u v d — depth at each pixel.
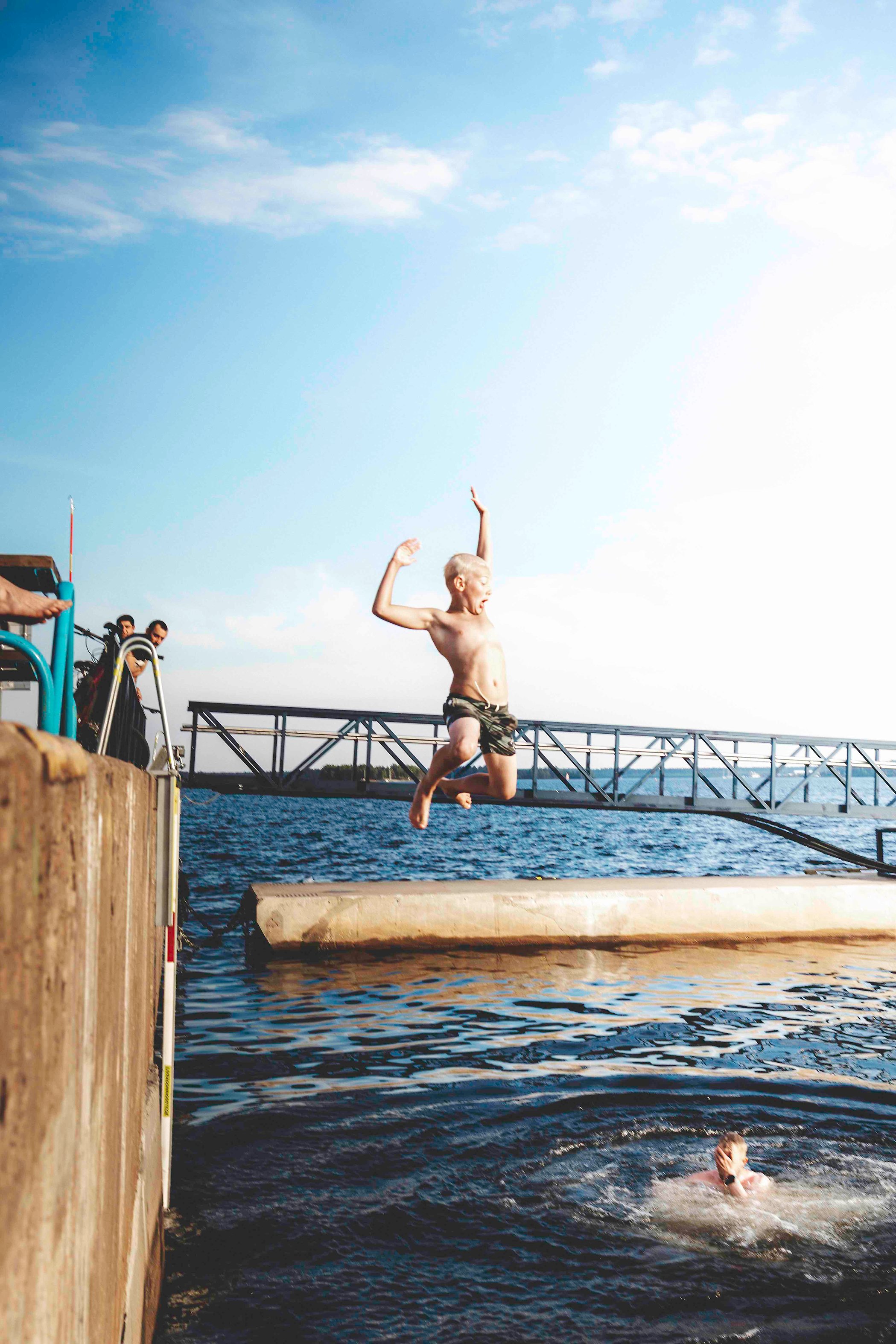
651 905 19.91
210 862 36.47
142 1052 5.39
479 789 4.86
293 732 22.98
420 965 17.42
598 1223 7.34
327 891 18.86
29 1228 1.51
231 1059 11.45
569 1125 9.45
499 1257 6.77
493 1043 12.41
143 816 5.30
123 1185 3.81
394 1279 6.44
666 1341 5.75
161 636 11.12
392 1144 8.86
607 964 17.97
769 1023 13.73
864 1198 7.88
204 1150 8.60
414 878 34.34
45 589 6.24
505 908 19.05
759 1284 6.45
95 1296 2.56
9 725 1.51
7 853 1.34
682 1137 9.20
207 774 22.50
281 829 60.41
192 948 18.44
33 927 1.52
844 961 18.72
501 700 4.75
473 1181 8.09
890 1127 9.55
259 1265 6.59
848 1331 5.90
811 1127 9.52
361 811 90.50
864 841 67.25
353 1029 13.00
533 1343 5.70
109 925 2.93
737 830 79.62
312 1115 9.57
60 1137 1.84
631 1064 11.55
